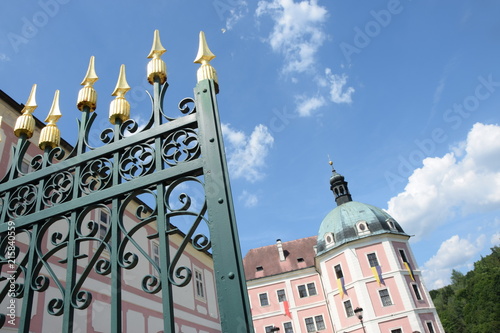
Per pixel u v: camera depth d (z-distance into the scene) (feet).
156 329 33.58
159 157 6.46
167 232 5.73
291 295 106.93
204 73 7.21
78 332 23.75
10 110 22.61
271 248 125.90
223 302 5.05
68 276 5.86
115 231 5.97
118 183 6.47
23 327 5.70
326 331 100.27
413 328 82.94
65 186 6.91
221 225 5.58
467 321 152.66
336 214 107.65
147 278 5.44
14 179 7.41
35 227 6.64
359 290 89.40
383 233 94.22
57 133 7.82
